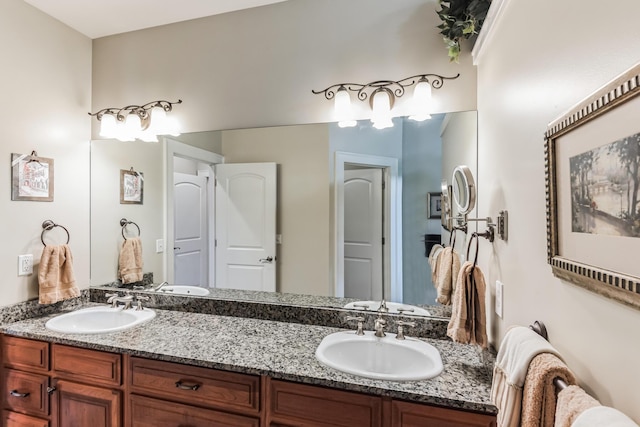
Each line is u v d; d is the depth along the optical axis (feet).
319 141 6.35
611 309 1.96
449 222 5.69
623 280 1.79
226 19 6.75
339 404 4.03
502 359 2.97
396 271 6.03
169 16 6.80
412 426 3.79
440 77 5.68
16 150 6.15
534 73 3.11
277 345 5.05
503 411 2.68
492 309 4.53
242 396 4.41
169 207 7.27
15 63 6.13
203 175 7.03
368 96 6.04
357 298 6.23
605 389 2.02
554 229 2.60
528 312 3.24
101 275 7.50
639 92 1.67
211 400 4.55
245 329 5.78
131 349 4.90
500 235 4.11
